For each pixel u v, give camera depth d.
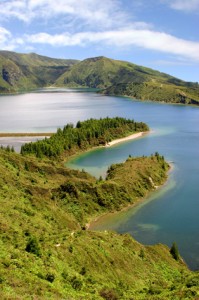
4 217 75.06
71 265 60.81
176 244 93.38
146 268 74.31
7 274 45.25
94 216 109.44
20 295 40.97
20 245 59.62
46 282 48.53
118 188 121.62
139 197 124.31
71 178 128.25
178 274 76.56
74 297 47.78
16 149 194.38
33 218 84.62
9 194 93.69
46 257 57.81
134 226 104.12
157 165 153.12
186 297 53.66
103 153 192.25
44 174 131.00
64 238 70.06
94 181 131.62
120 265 70.31
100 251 70.56
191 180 142.88
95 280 58.88
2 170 109.88
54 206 103.12
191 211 113.31
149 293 60.00
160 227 103.00
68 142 191.62
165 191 131.25
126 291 59.94
